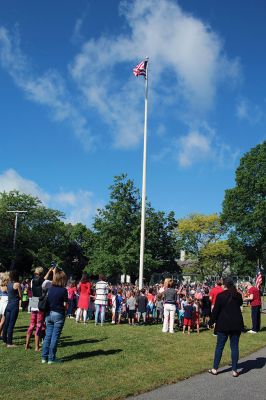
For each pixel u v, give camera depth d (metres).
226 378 8.29
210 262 66.88
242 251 48.53
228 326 8.63
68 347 11.01
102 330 14.86
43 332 11.02
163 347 11.62
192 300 15.92
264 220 46.38
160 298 19.06
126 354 10.28
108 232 40.41
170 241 44.44
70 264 78.12
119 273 41.53
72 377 7.80
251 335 15.08
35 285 10.52
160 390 7.25
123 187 41.06
